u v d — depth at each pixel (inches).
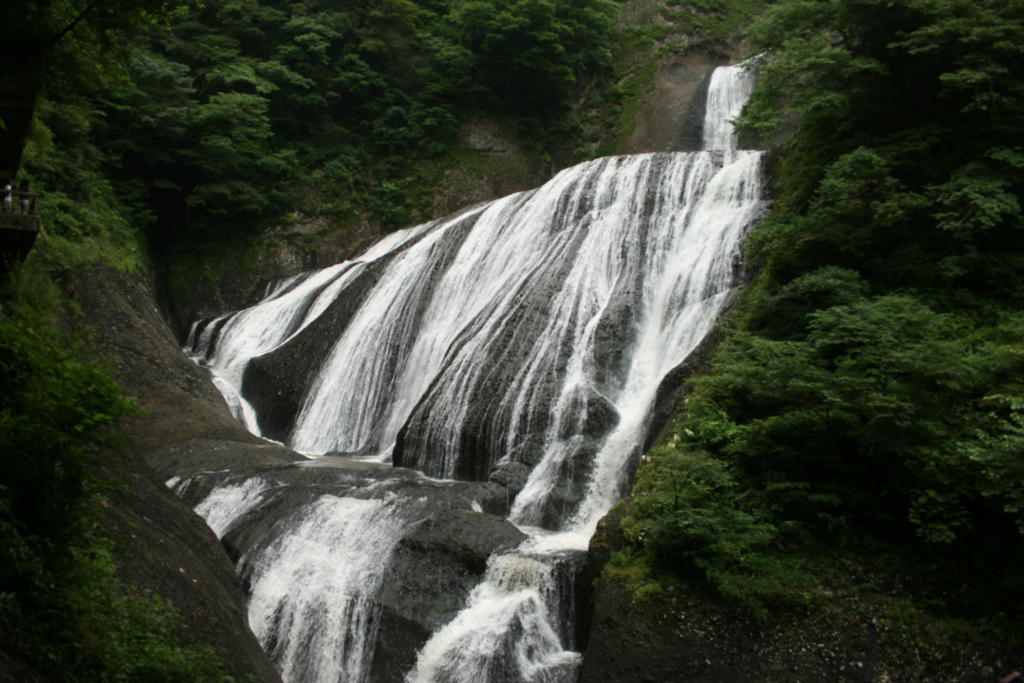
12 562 293.1
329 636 567.8
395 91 1728.6
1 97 542.3
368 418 1035.3
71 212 1116.5
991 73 674.8
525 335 877.2
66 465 330.6
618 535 550.9
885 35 759.1
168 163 1491.1
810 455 553.0
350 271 1284.4
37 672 273.0
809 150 829.8
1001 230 666.8
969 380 522.9
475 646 519.5
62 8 563.8
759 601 477.4
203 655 408.5
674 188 1016.2
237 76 1547.7
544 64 1668.3
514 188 1635.1
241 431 937.5
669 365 803.4
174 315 1421.0
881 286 664.4
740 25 1911.9
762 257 786.8
